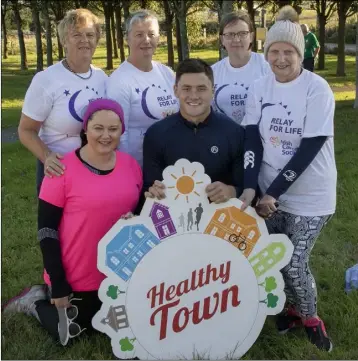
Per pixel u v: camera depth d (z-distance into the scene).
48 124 3.51
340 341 3.38
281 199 3.26
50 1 22.09
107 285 3.02
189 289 3.10
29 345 3.34
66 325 3.26
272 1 20.61
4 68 26.53
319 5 21.06
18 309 3.70
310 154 3.02
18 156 8.44
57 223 3.22
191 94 3.04
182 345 3.11
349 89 15.29
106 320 3.04
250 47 3.79
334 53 30.36
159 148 3.19
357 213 5.40
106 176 3.20
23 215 5.72
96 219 3.18
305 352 3.24
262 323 3.18
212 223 3.09
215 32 39.91
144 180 3.28
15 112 12.69
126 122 3.56
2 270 4.38
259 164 3.19
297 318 3.50
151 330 3.08
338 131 9.35
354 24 35.44
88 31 3.38
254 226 3.11
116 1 24.55
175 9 16.98
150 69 3.65
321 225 3.25
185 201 3.05
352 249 4.70
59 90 3.42
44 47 33.56
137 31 3.50
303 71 3.11
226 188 3.11
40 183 3.74
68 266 3.28
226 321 3.15
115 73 3.58
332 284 4.03
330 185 3.21
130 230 3.03
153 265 3.06
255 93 3.22
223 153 3.18
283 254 3.14
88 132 3.11
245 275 3.14
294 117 3.08
